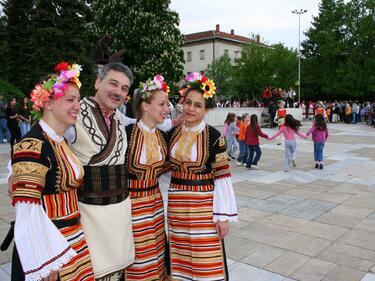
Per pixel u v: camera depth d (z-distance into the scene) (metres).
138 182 2.67
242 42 49.03
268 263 3.87
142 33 20.67
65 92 2.11
